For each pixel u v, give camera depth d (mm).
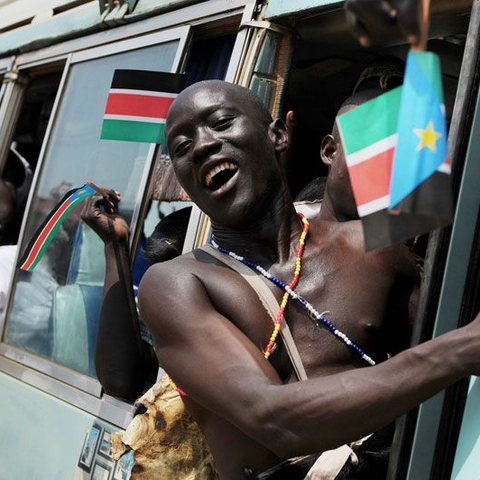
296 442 1557
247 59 2508
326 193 2127
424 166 1227
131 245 2789
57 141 3486
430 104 1223
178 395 2125
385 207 1288
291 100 2834
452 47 2387
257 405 1591
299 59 2719
